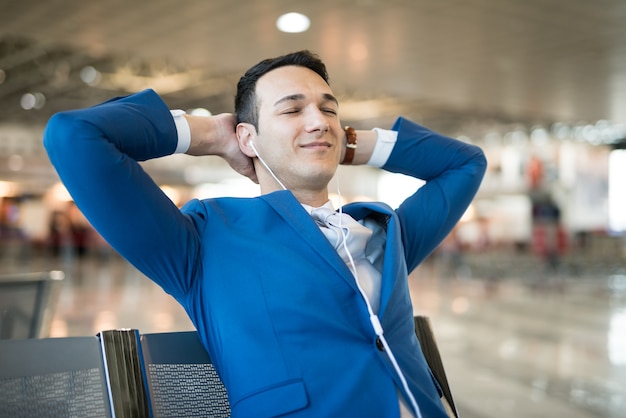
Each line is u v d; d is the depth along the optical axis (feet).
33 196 86.94
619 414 14.93
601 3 23.77
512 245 85.46
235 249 4.37
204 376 4.43
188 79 54.65
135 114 4.27
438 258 84.33
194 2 23.76
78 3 24.18
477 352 22.80
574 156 85.46
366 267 4.69
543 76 35.24
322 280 4.30
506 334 26.89
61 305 34.40
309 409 4.01
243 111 4.95
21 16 25.77
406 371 4.41
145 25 26.68
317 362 4.11
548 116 47.96
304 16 25.23
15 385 3.70
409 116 69.31
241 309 4.22
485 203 90.74
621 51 30.14
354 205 5.01
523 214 86.17
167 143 4.51
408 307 4.73
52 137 3.91
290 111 4.76
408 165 5.59
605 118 48.44
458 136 86.99
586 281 59.41
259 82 4.88
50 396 3.79
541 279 61.87
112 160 3.96
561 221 84.53
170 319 29.89
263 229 4.50
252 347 4.14
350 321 4.31
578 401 16.03
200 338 4.52
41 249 85.15
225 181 94.17
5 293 11.23
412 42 28.76
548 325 29.71
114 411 3.92
